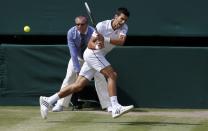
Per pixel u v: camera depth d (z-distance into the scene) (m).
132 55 36.53
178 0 36.31
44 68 36.91
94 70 28.94
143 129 26.81
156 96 36.56
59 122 29.22
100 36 27.81
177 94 36.41
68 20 37.00
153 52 36.34
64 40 40.41
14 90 37.25
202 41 39.59
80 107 35.56
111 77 28.17
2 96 37.34
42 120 29.95
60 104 33.53
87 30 33.22
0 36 39.38
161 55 36.34
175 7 36.34
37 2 37.06
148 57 36.44
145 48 36.41
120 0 36.53
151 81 36.53
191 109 36.16
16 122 29.09
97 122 29.33
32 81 37.09
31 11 37.16
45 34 37.22
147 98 36.66
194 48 36.06
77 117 31.36
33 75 37.03
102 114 32.84
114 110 27.78
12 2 37.19
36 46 36.84
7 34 37.38
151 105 36.62
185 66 36.25
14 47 37.00
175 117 31.80
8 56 37.09
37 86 37.09
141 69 36.53
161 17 36.47
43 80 37.00
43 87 37.00
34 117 31.14
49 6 37.00
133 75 36.62
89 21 36.72
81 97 36.12
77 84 28.95
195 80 36.22
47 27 37.12
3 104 37.44
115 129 26.75
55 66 36.81
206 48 36.00
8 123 28.72
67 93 29.09
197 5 36.19
